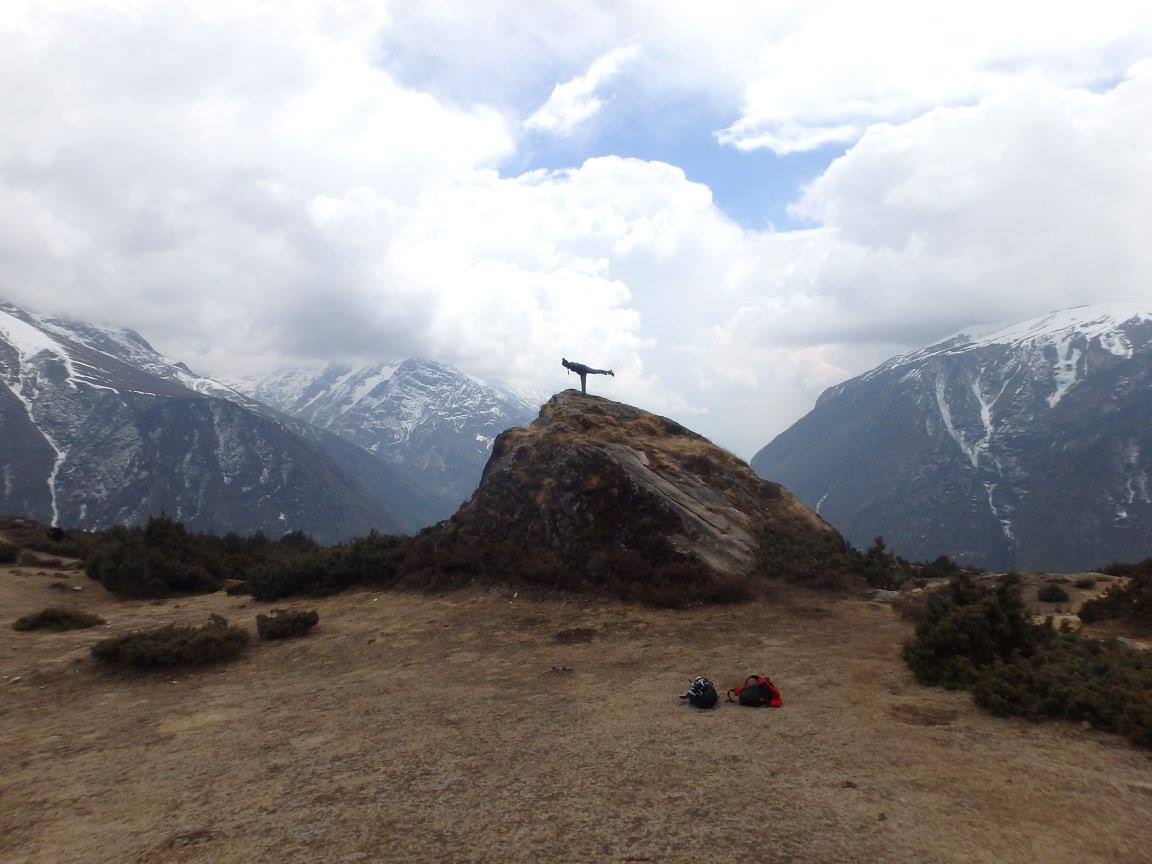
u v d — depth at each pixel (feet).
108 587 68.90
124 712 32.17
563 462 60.08
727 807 18.06
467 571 57.67
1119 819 16.61
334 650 42.65
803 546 58.08
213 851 17.47
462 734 25.94
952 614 29.96
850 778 19.62
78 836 19.12
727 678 32.14
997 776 19.38
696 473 67.36
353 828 18.20
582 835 16.96
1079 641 29.14
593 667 35.73
